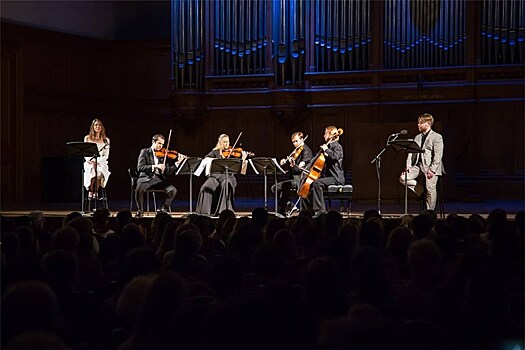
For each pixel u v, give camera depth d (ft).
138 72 57.16
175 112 53.11
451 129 50.31
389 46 50.98
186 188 54.29
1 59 49.75
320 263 10.77
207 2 52.75
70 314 12.67
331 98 51.75
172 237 19.88
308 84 52.11
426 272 13.46
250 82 52.85
